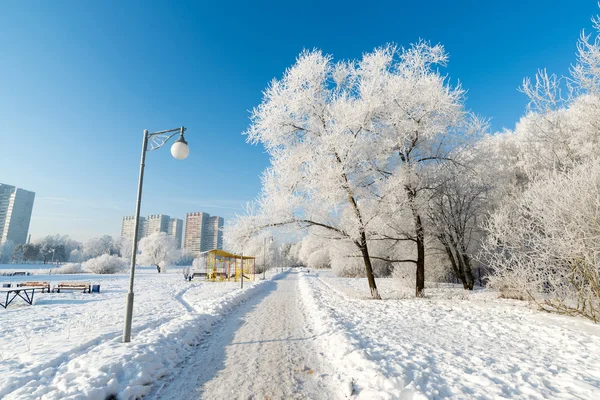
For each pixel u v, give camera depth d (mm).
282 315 9945
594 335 6109
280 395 3820
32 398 3465
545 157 12242
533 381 3965
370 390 3629
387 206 11953
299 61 12797
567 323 7273
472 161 13367
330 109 12344
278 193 12469
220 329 7766
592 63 9906
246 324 8414
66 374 4051
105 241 117250
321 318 8438
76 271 52875
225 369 4777
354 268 33531
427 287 19203
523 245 9164
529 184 9359
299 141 13234
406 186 12336
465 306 10133
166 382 4277
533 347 5547
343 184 11219
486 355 5070
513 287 10359
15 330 7828
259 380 4312
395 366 4336
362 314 9203
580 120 11484
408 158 12992
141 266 95062
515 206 12180
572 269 7449
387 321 8109
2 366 4516
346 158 11305
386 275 34438
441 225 15648
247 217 12305
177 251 63969
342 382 4105
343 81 13164
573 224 6781
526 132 16078
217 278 34438
